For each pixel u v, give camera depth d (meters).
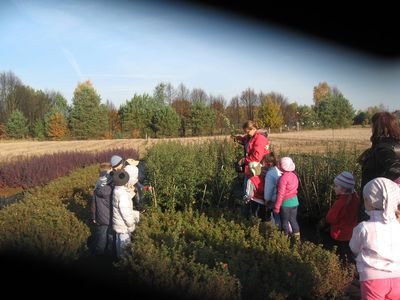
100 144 41.12
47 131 62.03
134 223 6.13
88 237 6.45
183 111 63.44
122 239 5.88
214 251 4.99
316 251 5.03
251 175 7.14
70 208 7.83
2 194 15.80
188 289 4.08
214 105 60.47
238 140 8.06
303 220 8.38
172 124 56.00
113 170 6.44
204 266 4.42
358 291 5.07
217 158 9.52
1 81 75.19
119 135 61.38
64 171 18.27
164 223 6.65
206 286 4.01
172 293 4.23
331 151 9.62
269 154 7.35
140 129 60.62
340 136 37.09
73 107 62.47
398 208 3.51
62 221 6.45
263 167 7.21
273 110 52.78
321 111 40.31
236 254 4.91
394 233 3.42
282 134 45.59
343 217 5.54
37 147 40.34
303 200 8.38
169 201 8.44
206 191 8.66
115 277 5.20
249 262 4.78
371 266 3.41
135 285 4.66
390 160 4.20
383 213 3.44
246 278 4.41
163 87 66.44
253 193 7.11
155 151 10.97
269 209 7.12
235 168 8.95
